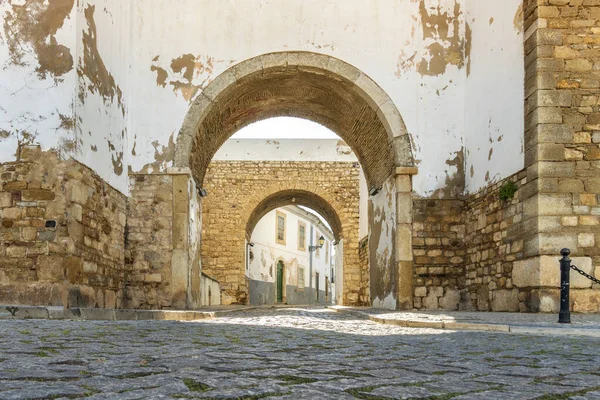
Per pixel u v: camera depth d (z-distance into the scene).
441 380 2.18
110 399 1.68
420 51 10.88
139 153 10.54
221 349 3.26
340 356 3.00
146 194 10.41
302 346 3.57
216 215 20.73
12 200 7.29
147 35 10.83
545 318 6.49
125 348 3.19
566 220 7.59
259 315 9.07
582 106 7.76
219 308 12.27
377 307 12.38
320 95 12.31
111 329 4.67
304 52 10.82
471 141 10.33
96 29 8.52
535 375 2.36
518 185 8.32
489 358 2.98
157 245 10.29
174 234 10.32
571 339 4.26
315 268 37.78
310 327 5.81
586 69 7.80
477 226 9.92
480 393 1.89
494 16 9.35
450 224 10.59
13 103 7.45
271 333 4.79
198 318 7.61
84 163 7.95
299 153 21.08
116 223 9.66
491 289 9.25
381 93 10.77
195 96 10.74
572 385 2.11
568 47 7.84
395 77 10.84
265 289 29.08
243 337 4.27
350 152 21.06
